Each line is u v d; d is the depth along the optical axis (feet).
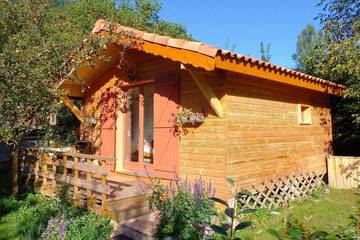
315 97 33.55
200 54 17.65
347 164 29.81
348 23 36.50
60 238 16.14
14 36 24.64
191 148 22.76
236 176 21.20
